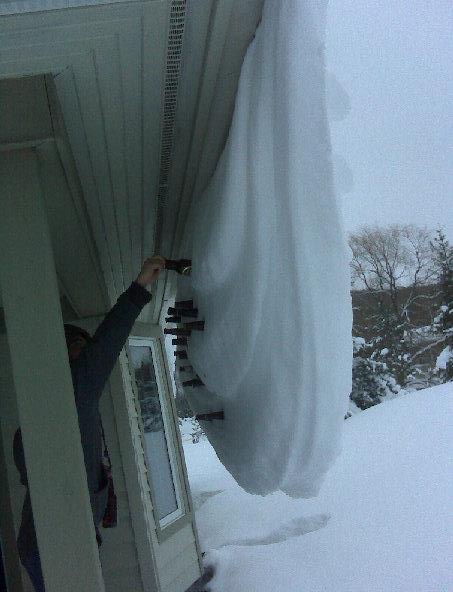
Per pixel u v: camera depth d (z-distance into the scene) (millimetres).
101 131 1933
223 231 1855
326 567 3570
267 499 5930
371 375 18703
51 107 1494
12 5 1241
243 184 1734
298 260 1460
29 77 1504
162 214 2896
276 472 1979
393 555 3508
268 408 1837
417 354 27297
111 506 2133
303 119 1414
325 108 1398
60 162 1614
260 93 1544
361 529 4074
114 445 3596
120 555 3496
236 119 1672
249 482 2518
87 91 1665
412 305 29891
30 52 1428
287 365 1618
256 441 2031
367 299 30172
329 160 1413
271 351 1744
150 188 2518
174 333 2957
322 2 1401
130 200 2625
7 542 1650
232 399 2414
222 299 2115
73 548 1405
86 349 1777
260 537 4738
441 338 27562
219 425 2998
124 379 3797
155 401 4652
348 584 3232
